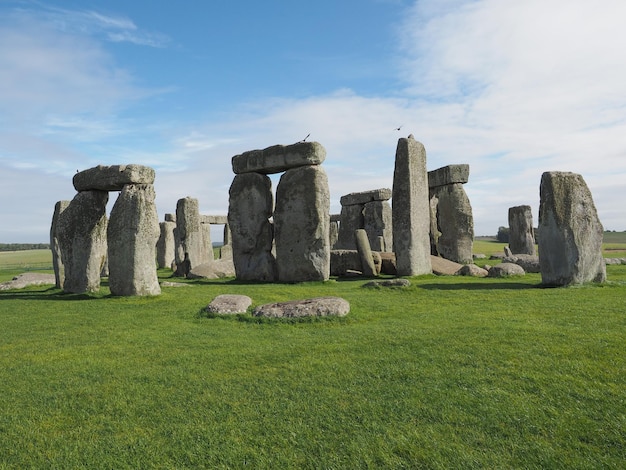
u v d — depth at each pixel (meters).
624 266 17.58
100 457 3.81
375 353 6.14
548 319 7.62
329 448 3.82
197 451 3.84
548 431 3.93
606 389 4.61
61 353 6.76
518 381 4.92
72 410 4.71
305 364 5.82
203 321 8.75
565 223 11.61
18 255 58.69
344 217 28.75
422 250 15.86
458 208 22.22
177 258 21.88
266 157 16.31
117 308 10.45
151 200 12.38
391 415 4.33
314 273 15.31
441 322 7.80
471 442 3.82
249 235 16.91
